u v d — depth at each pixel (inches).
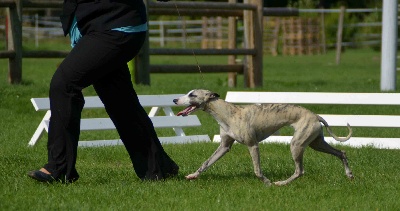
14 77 735.1
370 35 2049.7
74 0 354.6
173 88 769.6
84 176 386.3
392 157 462.6
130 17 350.3
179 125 545.3
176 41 2014.0
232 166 425.1
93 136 571.5
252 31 842.2
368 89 836.0
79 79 348.8
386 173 405.7
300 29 1973.4
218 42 1844.2
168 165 378.6
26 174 384.2
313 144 380.5
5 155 454.9
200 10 817.5
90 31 351.6
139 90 730.2
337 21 2047.2
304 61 1668.3
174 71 807.7
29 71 1219.2
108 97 365.7
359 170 414.6
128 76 367.6
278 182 370.3
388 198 339.3
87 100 521.7
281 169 414.6
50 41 1943.9
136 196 335.9
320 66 1488.7
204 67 824.3
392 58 818.8
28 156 451.8
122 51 350.6
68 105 350.0
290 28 1980.8
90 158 460.1
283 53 1988.2
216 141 539.2
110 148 485.4
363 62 1627.7
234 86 883.4
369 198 339.6
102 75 353.4
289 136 543.5
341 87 884.0
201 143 519.5
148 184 363.6
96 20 349.7
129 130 369.7
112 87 364.2
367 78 1146.7
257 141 365.7
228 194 341.7
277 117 364.2
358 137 565.9
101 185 361.4
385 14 813.2
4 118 633.0
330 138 537.3
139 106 371.2
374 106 725.3
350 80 1083.3
